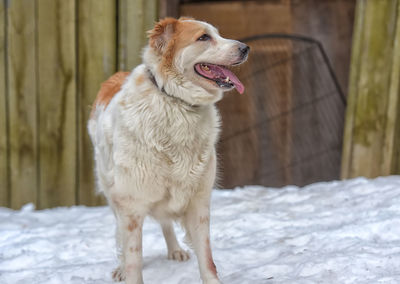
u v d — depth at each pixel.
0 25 6.39
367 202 5.37
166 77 3.41
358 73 6.54
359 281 3.42
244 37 8.40
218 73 3.60
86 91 6.55
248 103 8.58
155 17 6.52
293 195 6.18
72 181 6.70
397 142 6.46
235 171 8.74
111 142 3.71
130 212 3.62
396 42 6.28
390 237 4.33
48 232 5.39
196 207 3.67
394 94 6.37
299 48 8.30
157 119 3.42
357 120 6.62
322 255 3.96
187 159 3.49
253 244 4.57
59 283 3.94
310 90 8.36
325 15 8.12
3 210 6.55
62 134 6.61
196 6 8.45
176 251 4.45
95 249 4.86
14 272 4.21
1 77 6.49
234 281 3.70
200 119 3.52
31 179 6.70
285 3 8.20
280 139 8.57
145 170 3.47
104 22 6.44
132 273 3.58
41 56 6.46
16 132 6.60
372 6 6.34
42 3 6.37
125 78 4.23
